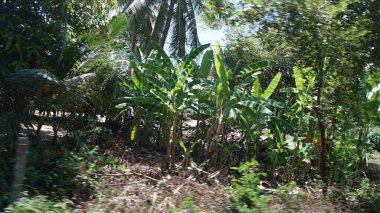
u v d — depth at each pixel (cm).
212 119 1098
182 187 697
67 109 1046
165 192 669
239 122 1052
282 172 1154
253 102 1001
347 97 877
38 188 665
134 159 1050
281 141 1089
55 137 1077
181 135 1112
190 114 1262
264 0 644
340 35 622
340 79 809
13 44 966
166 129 1073
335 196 791
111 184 696
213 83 1074
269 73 1370
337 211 696
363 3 695
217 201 630
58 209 555
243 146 1180
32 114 1014
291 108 1141
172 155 986
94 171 734
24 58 1012
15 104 974
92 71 1165
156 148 1249
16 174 537
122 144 1168
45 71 875
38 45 1025
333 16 639
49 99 955
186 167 918
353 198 829
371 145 1222
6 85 925
